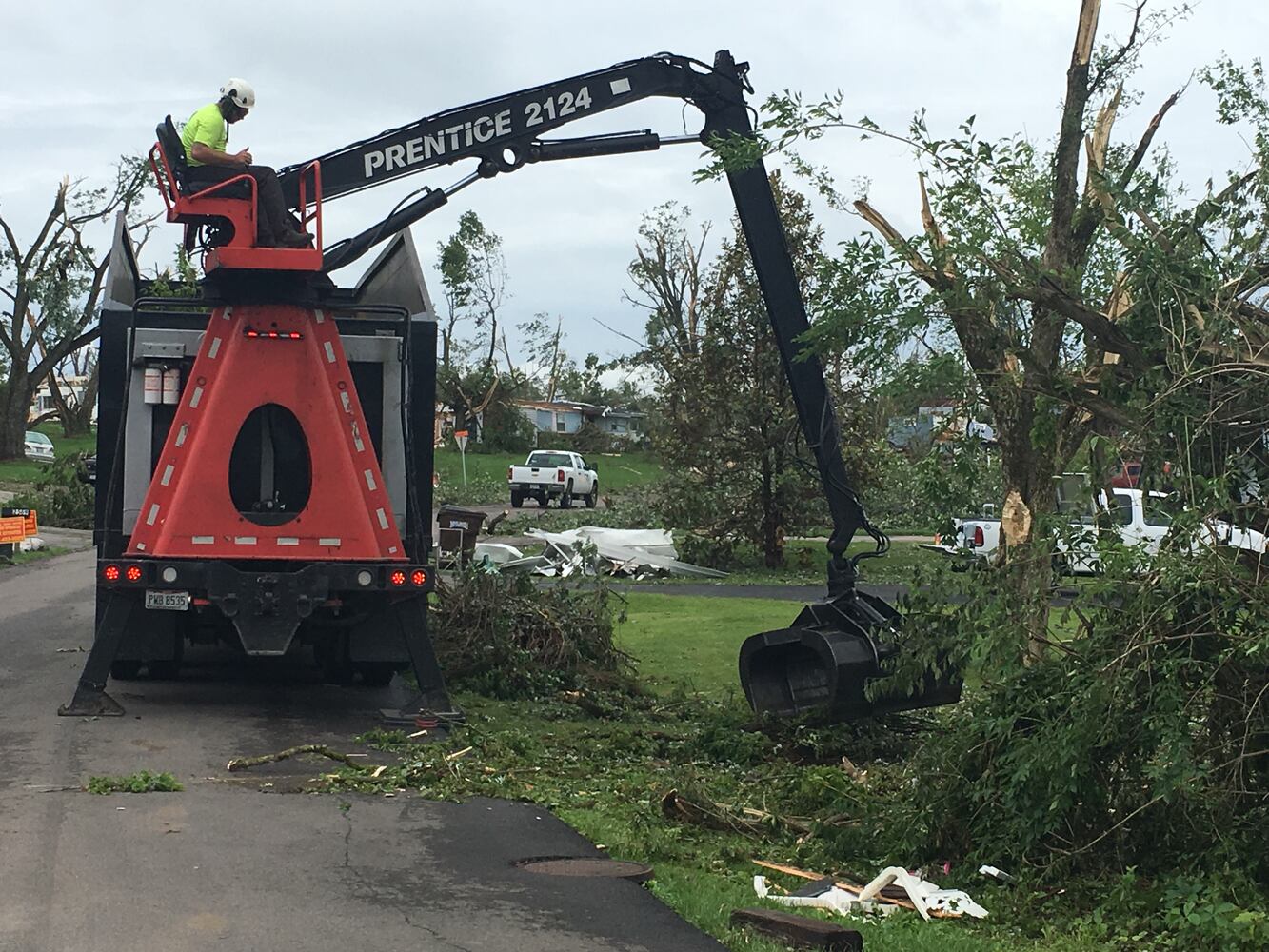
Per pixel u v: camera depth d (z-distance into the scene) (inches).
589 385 4687.5
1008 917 280.5
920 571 352.2
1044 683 314.8
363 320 482.6
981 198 353.4
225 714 452.4
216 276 438.3
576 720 494.9
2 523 1069.8
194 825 306.0
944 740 335.6
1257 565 300.0
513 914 249.0
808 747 447.5
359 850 291.6
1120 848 301.0
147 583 434.6
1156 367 312.8
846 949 237.0
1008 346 353.7
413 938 232.8
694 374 1221.1
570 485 2145.7
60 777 350.3
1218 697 300.7
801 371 468.1
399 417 476.7
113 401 472.4
